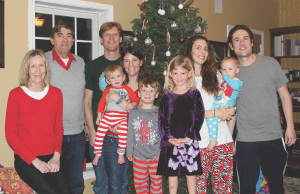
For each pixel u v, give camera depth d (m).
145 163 2.49
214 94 2.42
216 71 2.53
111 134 2.59
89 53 3.84
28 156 2.13
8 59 2.98
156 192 2.52
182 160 2.32
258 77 2.55
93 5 3.55
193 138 2.30
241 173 2.67
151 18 3.10
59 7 3.45
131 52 2.62
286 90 2.61
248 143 2.60
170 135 2.34
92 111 2.82
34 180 2.16
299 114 5.87
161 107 2.40
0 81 2.95
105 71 2.58
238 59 2.67
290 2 6.13
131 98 2.62
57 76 2.63
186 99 2.35
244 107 2.62
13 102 2.18
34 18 3.14
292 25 6.13
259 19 5.89
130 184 2.89
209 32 5.02
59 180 2.27
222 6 5.20
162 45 3.03
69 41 2.62
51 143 2.31
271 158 2.56
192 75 2.39
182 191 2.82
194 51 2.50
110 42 2.78
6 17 2.95
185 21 3.17
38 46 3.42
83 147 2.82
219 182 2.48
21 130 2.22
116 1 3.79
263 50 5.97
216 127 2.36
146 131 2.48
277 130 2.58
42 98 2.26
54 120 2.35
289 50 5.78
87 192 3.53
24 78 2.23
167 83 2.51
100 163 2.85
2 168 2.35
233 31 2.64
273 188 2.60
